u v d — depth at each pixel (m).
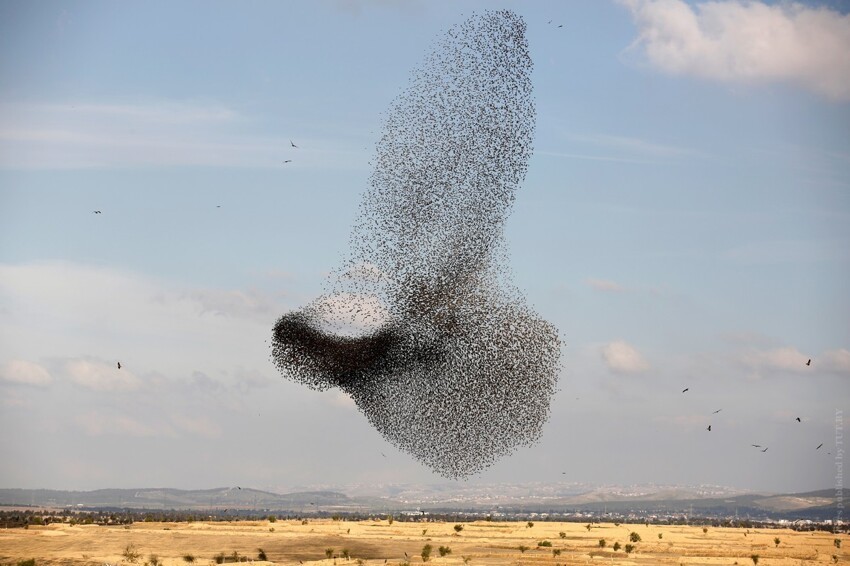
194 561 130.00
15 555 135.50
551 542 163.88
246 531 180.88
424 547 139.50
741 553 148.75
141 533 163.88
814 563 135.38
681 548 156.12
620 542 168.62
